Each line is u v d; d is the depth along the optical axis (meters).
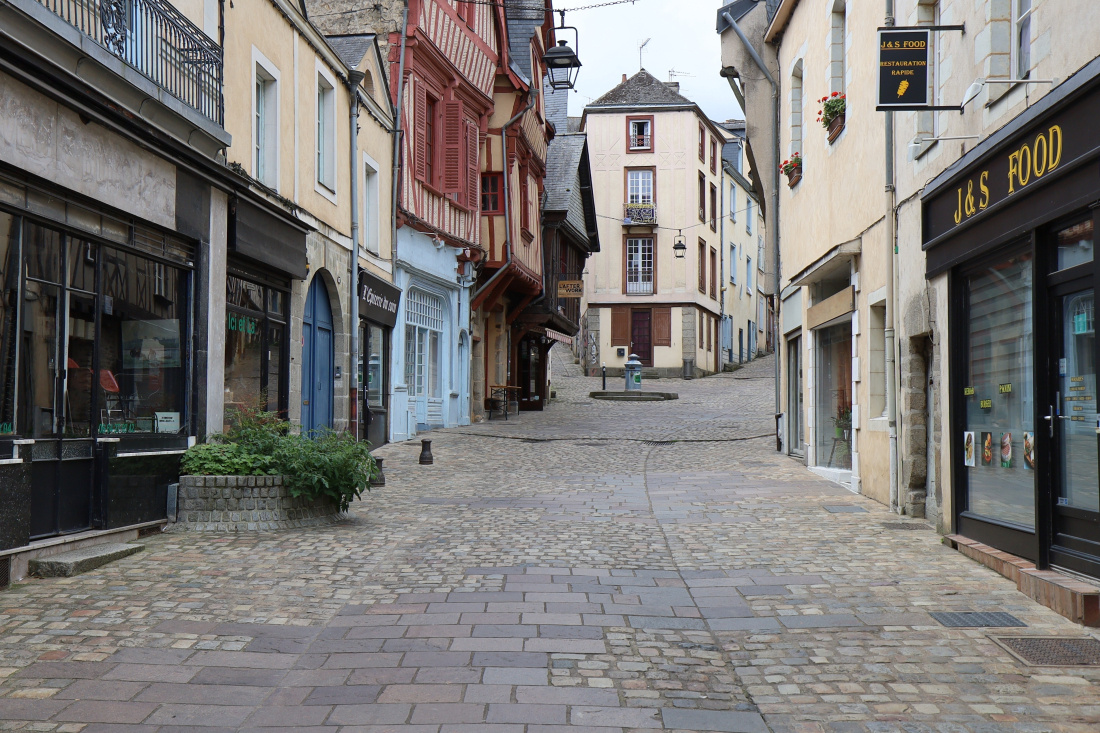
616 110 43.56
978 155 7.94
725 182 48.94
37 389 7.42
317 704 4.77
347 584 7.15
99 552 7.57
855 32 11.95
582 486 12.80
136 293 8.85
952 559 8.05
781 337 17.55
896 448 10.48
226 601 6.58
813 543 8.85
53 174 7.39
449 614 6.36
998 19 7.74
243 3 11.34
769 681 5.16
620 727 4.50
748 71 17.36
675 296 43.03
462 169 20.31
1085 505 6.58
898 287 10.34
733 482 13.25
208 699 4.81
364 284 15.69
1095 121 6.11
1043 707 4.76
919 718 4.62
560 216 27.17
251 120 11.59
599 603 6.69
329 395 15.07
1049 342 7.05
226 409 10.95
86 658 5.35
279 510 9.29
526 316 26.84
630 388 34.34
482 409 23.94
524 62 23.98
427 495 11.82
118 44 8.36
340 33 17.59
